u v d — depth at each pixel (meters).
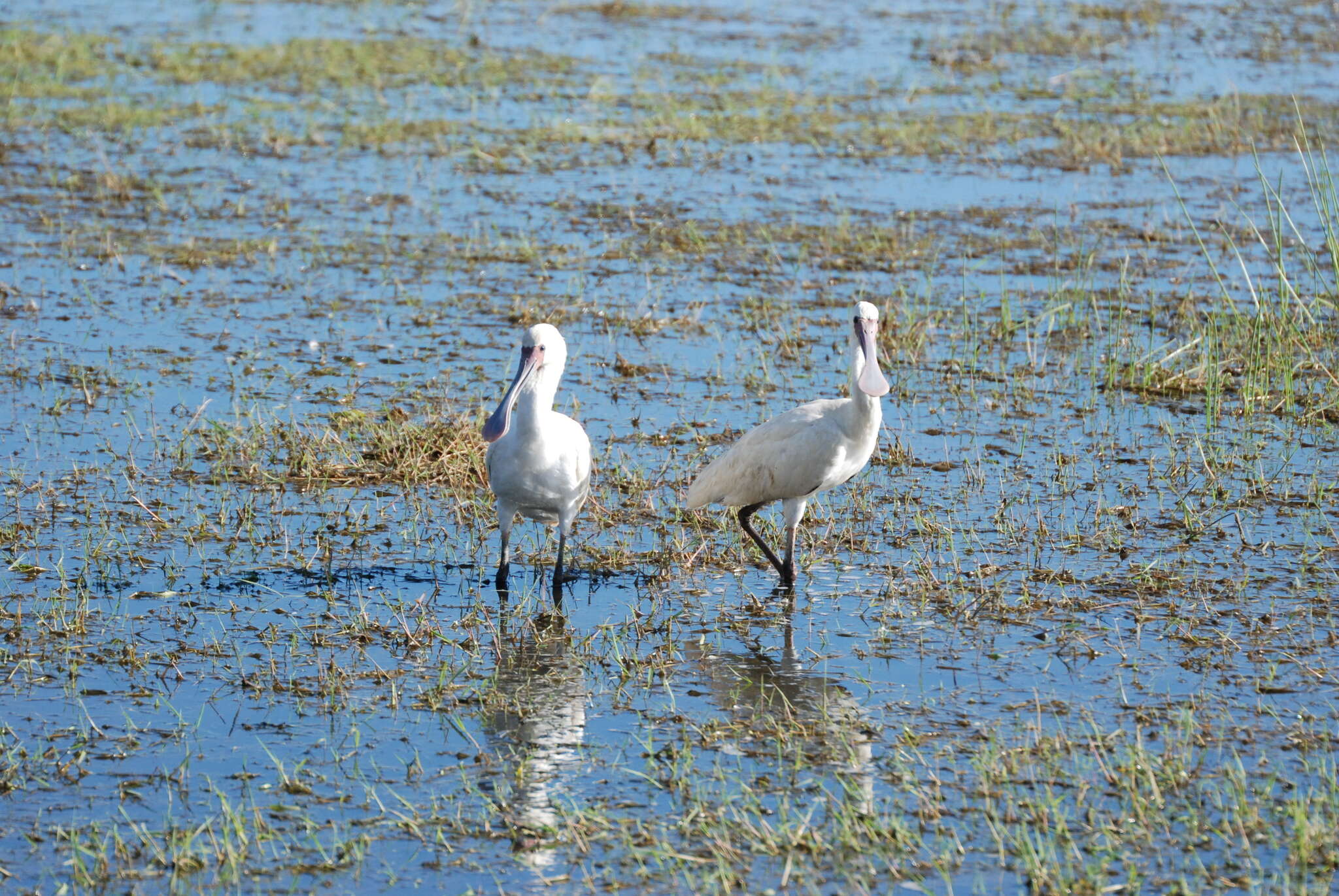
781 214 24.73
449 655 11.06
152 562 12.43
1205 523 13.59
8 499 13.54
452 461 14.56
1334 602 11.95
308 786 9.18
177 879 8.19
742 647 11.30
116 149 27.56
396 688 10.53
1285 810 8.82
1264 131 30.31
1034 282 21.41
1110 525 13.49
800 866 8.38
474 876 8.30
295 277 20.98
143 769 9.36
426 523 13.55
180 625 11.38
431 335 18.83
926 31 41.78
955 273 21.84
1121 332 19.27
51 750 9.52
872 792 9.16
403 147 28.47
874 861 8.43
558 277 21.38
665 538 13.38
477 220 24.08
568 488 12.01
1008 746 9.70
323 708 10.21
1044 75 36.19
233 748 9.65
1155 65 37.38
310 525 13.34
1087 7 45.81
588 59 37.22
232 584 12.12
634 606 12.02
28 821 8.75
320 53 36.72
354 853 8.45
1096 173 27.61
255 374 17.25
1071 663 10.96
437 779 9.31
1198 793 9.08
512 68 35.81
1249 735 9.80
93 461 14.55
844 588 12.38
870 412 12.16
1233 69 36.88
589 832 8.70
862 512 13.85
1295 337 18.52
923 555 12.91
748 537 13.45
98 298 19.78
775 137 29.92
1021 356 18.56
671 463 14.92
